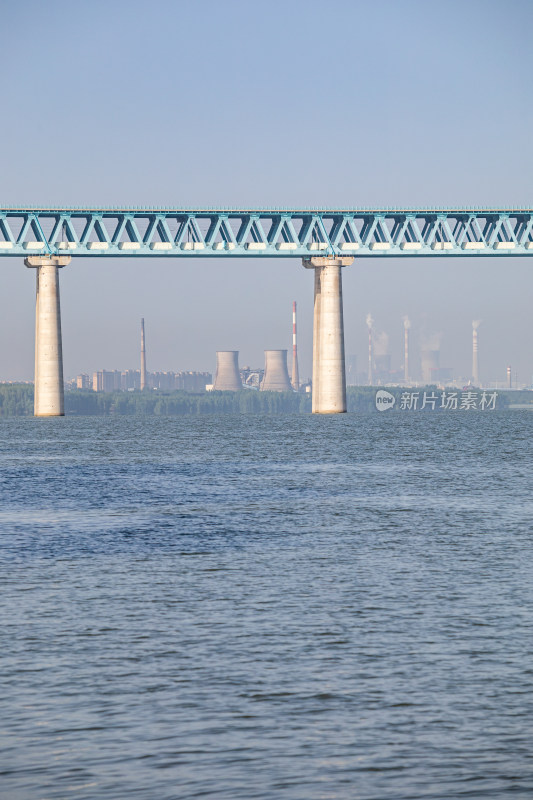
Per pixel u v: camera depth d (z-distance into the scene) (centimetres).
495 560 14900
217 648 9675
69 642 9925
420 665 9081
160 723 7606
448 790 6475
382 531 18350
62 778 6638
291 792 6438
